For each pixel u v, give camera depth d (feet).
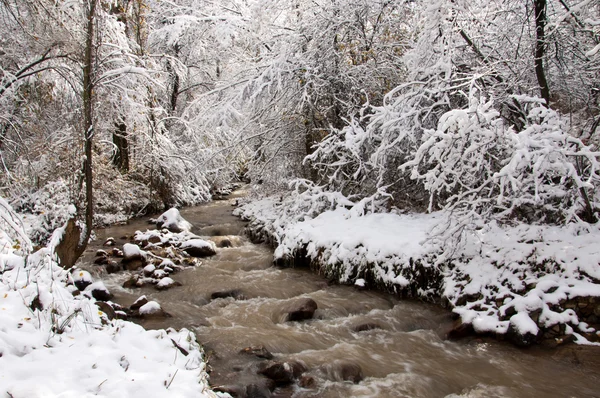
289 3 38.47
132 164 49.70
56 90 30.12
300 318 20.72
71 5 24.11
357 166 34.24
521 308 18.30
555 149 19.20
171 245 32.63
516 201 21.57
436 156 21.44
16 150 29.66
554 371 15.93
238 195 63.00
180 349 14.17
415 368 16.48
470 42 26.55
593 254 18.92
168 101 57.41
